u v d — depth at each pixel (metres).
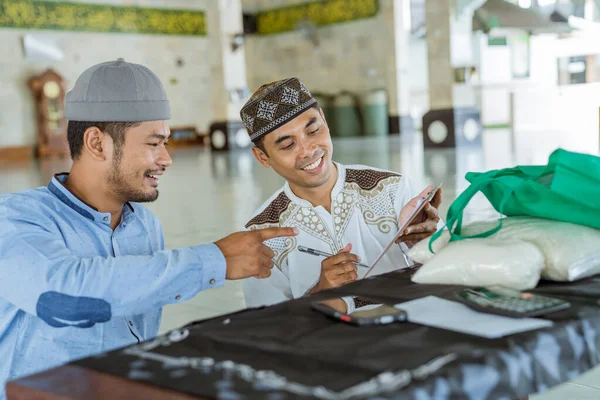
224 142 18.02
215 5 17.92
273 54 23.47
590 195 1.36
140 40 21.48
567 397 2.23
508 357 0.92
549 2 18.69
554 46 19.17
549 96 19.19
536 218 1.42
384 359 0.92
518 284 1.24
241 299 3.75
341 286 1.37
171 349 1.02
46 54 19.58
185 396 0.85
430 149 13.66
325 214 2.01
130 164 1.55
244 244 1.39
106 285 1.30
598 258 1.31
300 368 0.91
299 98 1.86
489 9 15.73
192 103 22.72
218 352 1.00
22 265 1.35
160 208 7.67
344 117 21.09
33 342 1.54
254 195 8.34
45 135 19.28
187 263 1.34
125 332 1.66
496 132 17.20
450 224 1.45
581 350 1.02
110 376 0.94
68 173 1.68
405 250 1.99
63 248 1.40
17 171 14.22
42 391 0.91
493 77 19.75
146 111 1.52
